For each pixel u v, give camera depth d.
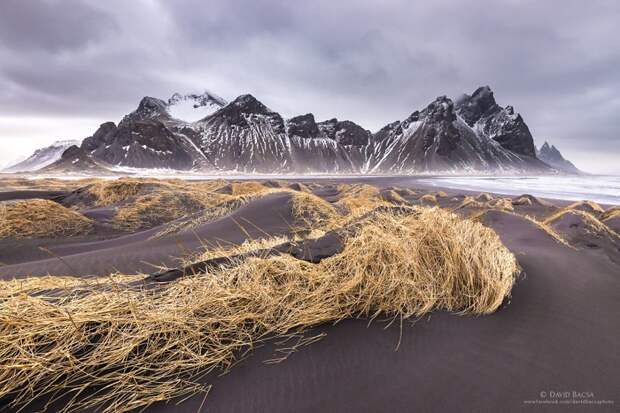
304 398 1.52
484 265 2.72
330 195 21.61
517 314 2.39
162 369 1.61
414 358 1.82
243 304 2.07
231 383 1.60
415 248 2.74
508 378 1.67
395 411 1.44
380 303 2.35
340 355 1.83
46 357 1.52
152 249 6.07
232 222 7.98
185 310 1.91
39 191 14.87
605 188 41.69
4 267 4.95
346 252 2.68
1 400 1.42
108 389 1.52
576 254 4.63
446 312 2.37
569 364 1.80
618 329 2.23
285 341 1.95
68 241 7.83
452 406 1.48
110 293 2.03
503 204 15.05
